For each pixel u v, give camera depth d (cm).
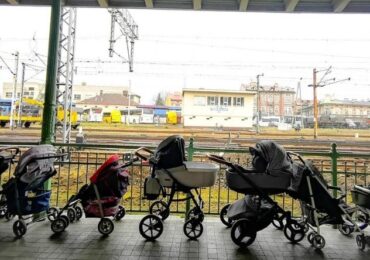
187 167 395
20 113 2867
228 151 486
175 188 410
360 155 475
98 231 430
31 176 409
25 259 343
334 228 464
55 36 503
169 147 399
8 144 507
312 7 580
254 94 3291
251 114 3303
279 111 5547
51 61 501
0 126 3039
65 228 432
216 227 460
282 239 419
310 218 405
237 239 391
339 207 393
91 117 4506
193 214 437
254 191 392
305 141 1823
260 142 400
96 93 6662
